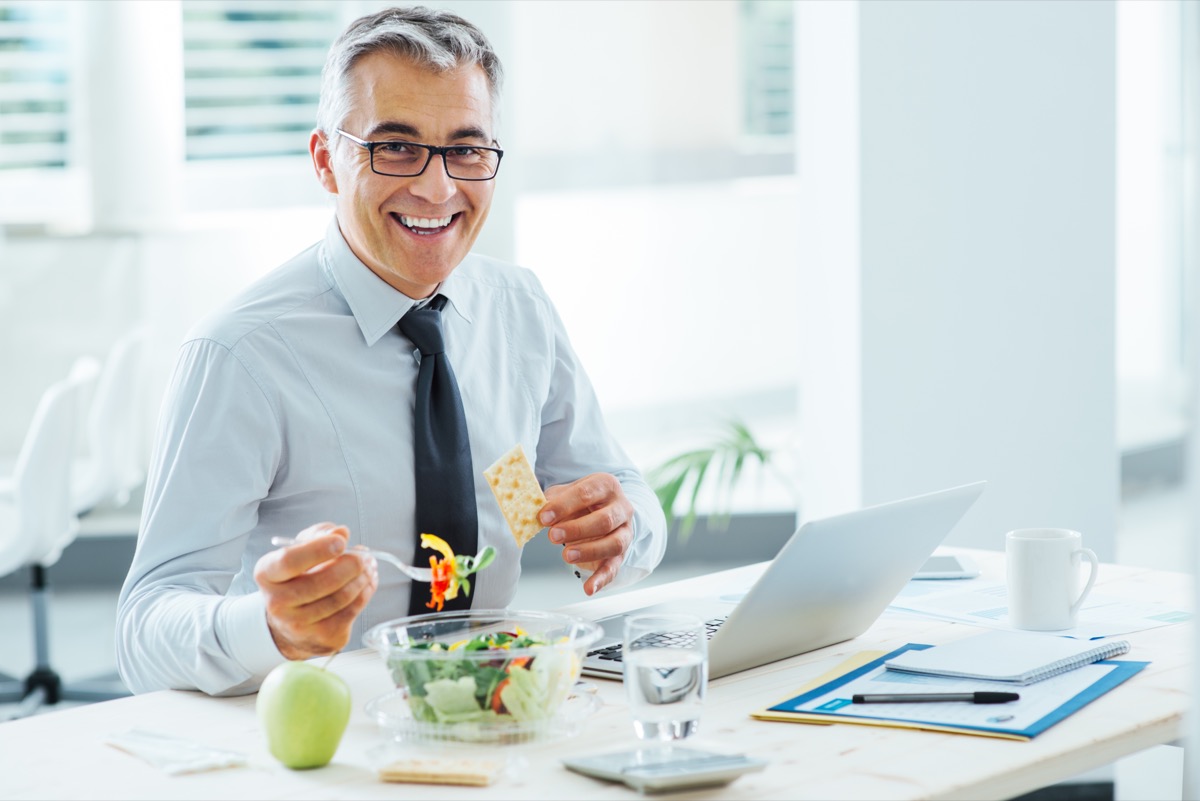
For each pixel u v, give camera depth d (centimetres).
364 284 170
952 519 148
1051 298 321
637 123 485
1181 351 576
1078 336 322
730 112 488
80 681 374
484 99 163
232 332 164
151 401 496
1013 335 321
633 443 495
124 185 489
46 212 488
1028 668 129
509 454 154
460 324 182
